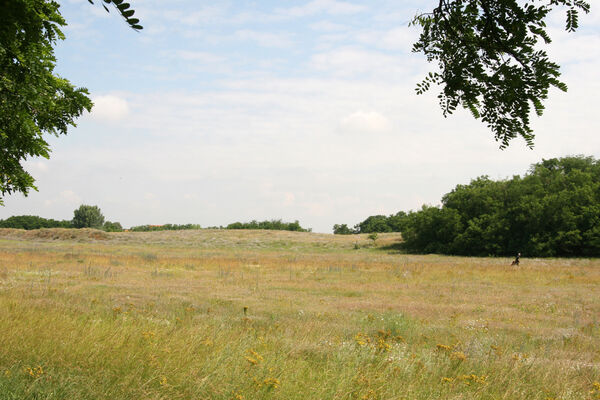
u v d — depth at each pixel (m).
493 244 48.38
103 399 4.61
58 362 5.60
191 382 5.12
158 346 6.37
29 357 5.63
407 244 58.44
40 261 29.70
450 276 27.14
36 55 3.77
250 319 11.50
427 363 6.77
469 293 19.89
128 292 16.81
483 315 14.38
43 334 6.62
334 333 10.17
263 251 57.00
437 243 54.12
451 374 6.48
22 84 4.15
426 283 23.69
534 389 5.85
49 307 10.35
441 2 2.77
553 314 14.92
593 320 13.56
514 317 14.09
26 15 1.44
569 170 63.34
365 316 13.22
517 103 2.76
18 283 17.77
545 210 46.81
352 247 61.41
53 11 3.16
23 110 4.59
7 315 7.81
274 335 9.25
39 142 5.20
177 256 42.22
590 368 7.46
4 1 1.37
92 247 53.19
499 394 5.66
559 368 7.12
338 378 5.46
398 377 5.86
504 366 6.87
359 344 7.36
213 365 5.65
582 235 45.78
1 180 5.42
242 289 19.47
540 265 36.25
